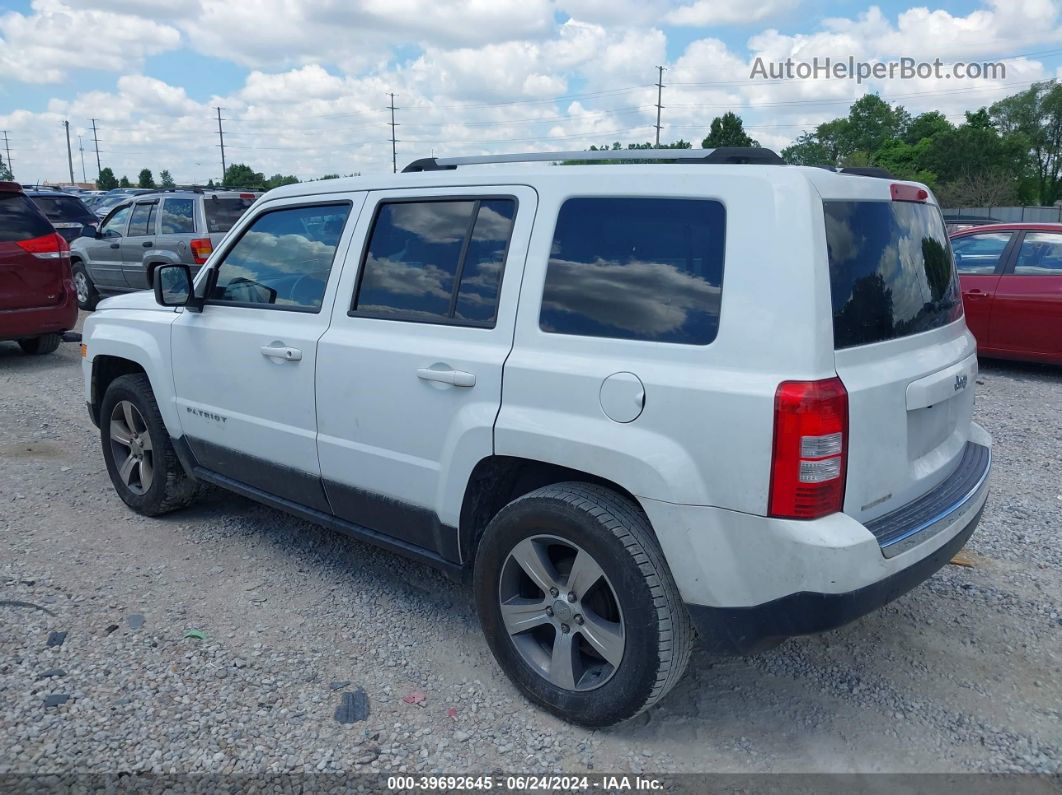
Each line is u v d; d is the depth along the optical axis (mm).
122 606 4035
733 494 2682
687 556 2779
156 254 12414
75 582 4277
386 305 3695
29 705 3211
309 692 3359
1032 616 4020
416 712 3254
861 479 2746
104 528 5023
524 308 3191
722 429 2676
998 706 3336
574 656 3129
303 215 4168
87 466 6184
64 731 3068
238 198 12836
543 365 3074
